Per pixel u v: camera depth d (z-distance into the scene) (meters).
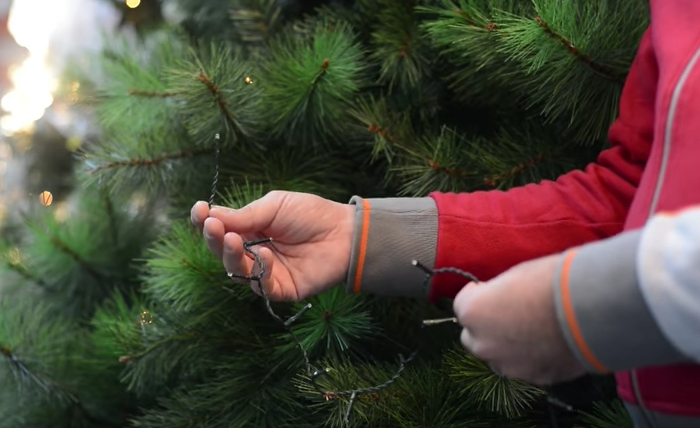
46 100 2.23
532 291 1.21
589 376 1.58
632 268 1.18
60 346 1.77
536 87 1.51
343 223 1.41
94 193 1.90
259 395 1.59
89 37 2.40
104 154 1.67
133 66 1.72
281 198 1.40
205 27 1.86
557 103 1.51
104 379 1.75
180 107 1.64
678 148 1.25
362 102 1.64
